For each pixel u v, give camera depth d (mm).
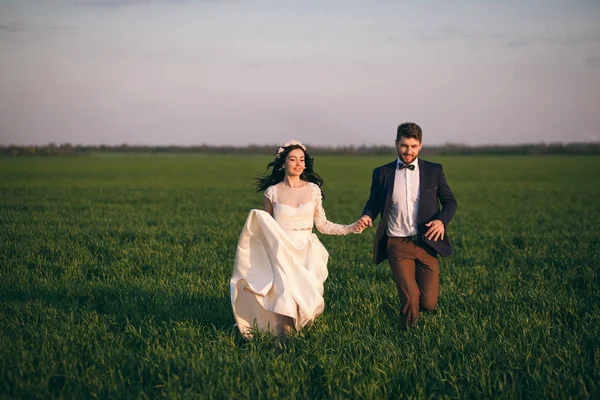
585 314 6852
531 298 7828
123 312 7109
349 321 6695
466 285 8875
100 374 5066
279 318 6371
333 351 5695
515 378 4996
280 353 5773
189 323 6551
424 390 4871
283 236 6121
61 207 22203
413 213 6305
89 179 46312
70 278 9086
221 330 6277
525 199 29688
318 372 5266
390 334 6254
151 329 6312
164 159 125500
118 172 60406
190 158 138000
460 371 5145
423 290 6324
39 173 54906
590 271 9688
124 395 4703
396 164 6449
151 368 5156
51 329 6227
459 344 5754
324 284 8992
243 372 5102
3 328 6293
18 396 4602
